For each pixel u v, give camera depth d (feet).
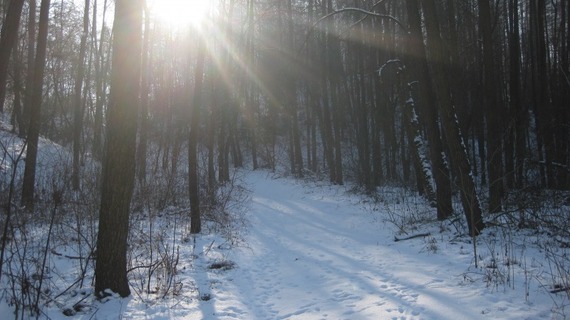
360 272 25.76
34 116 35.22
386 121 81.71
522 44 106.42
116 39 19.81
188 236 34.65
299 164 94.73
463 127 62.44
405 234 35.37
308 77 96.78
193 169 36.78
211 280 24.30
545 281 19.80
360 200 60.44
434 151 39.93
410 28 41.16
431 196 48.44
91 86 103.60
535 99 79.56
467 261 24.80
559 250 25.45
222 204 46.88
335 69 86.43
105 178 19.93
